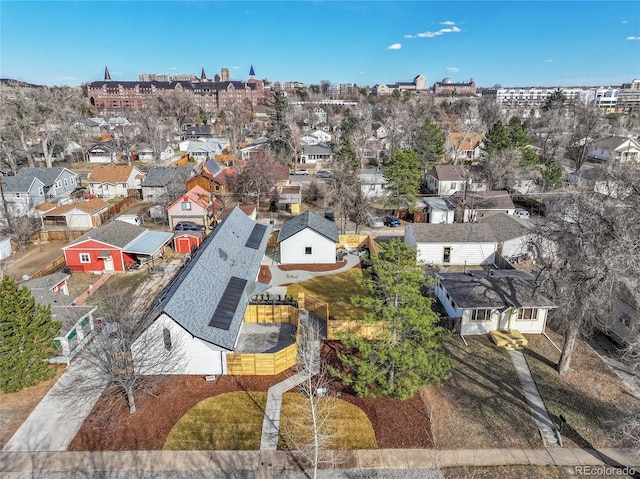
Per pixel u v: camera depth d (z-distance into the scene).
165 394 23.94
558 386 25.27
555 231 23.78
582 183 57.00
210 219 53.84
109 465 19.50
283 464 19.66
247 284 31.98
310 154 93.75
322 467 19.53
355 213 55.91
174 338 24.45
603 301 22.52
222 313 27.11
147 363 23.38
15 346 23.62
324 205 62.59
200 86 197.00
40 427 21.72
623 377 26.09
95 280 39.12
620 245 20.62
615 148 83.31
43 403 23.44
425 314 23.02
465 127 101.88
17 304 23.67
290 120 97.75
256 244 40.31
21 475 18.95
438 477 19.12
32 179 62.00
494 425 22.23
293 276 40.78
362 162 85.38
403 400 23.83
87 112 147.00
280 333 30.33
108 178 68.56
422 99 173.88
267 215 61.56
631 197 23.72
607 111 169.88
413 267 24.34
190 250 46.09
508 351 28.86
